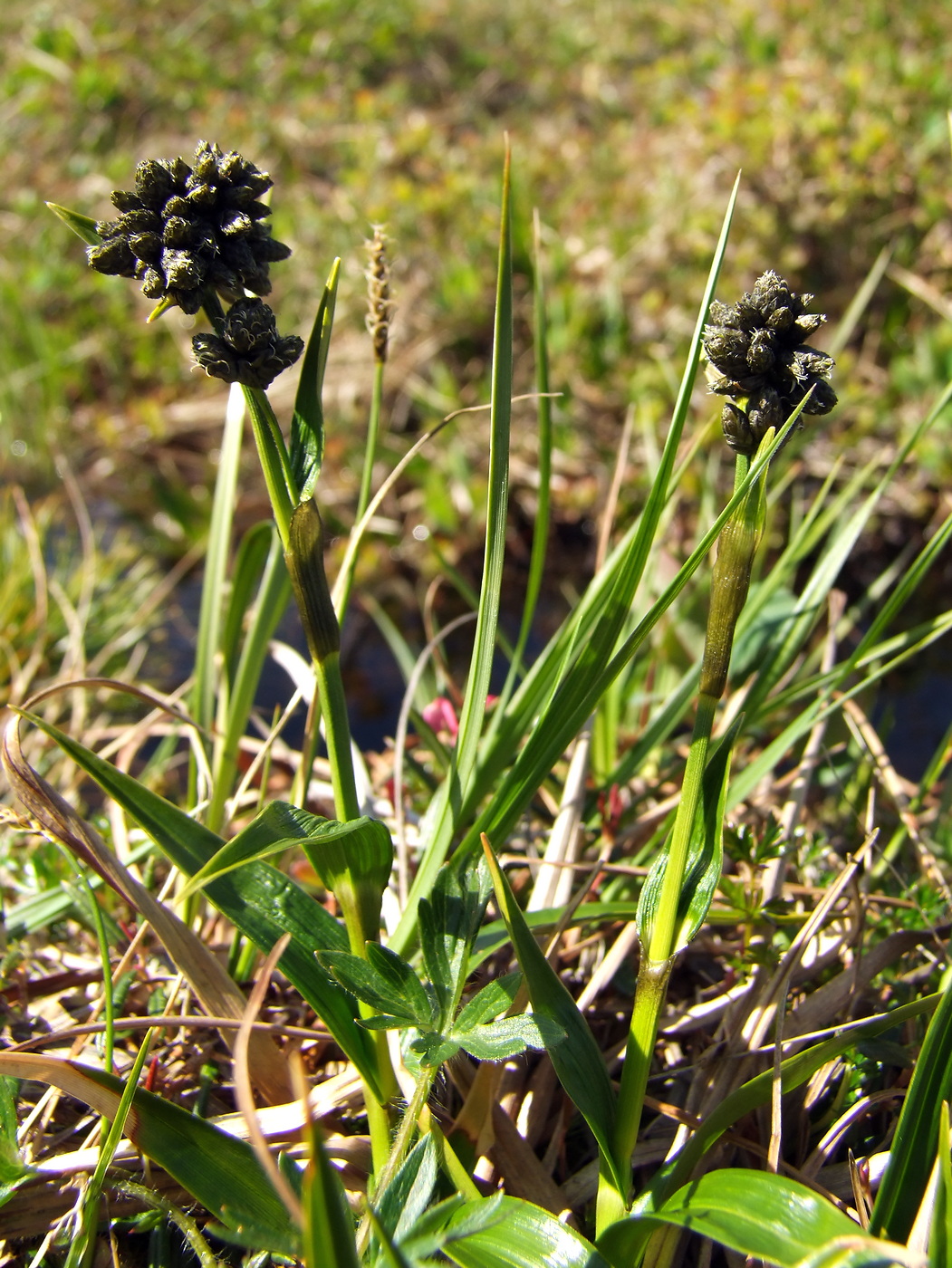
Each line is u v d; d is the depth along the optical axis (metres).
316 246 0.66
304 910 0.15
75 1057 0.19
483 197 0.66
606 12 0.94
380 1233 0.11
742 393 0.13
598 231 0.62
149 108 0.82
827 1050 0.15
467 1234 0.13
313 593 0.14
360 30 0.90
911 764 0.39
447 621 0.50
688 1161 0.14
